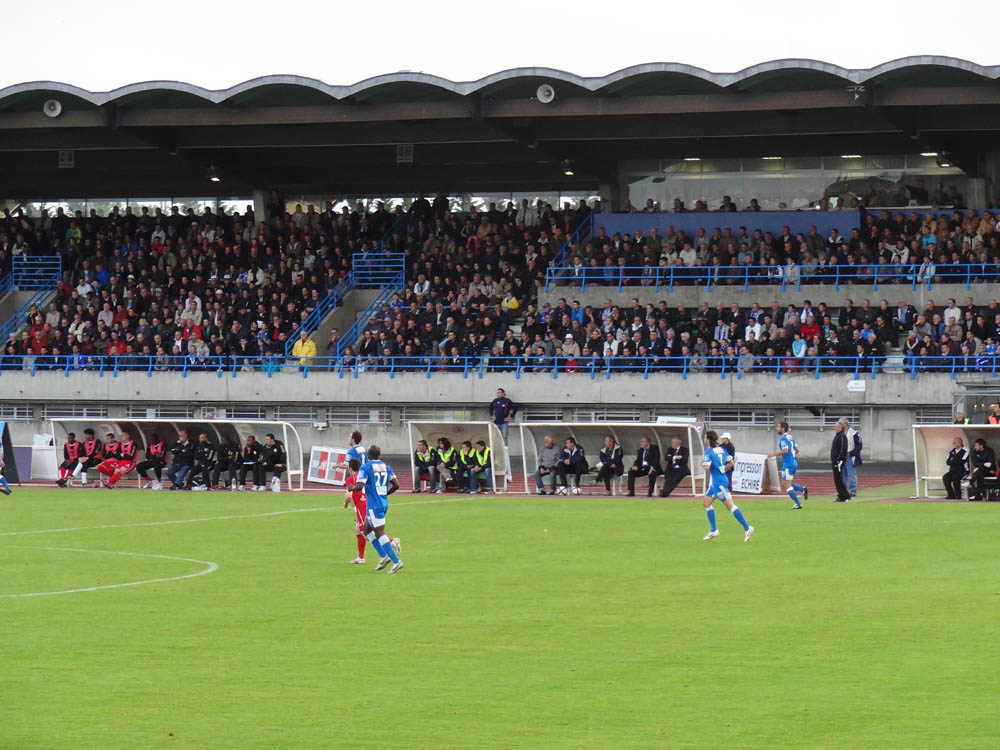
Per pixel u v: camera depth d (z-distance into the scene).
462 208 72.44
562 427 44.44
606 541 28.86
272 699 14.29
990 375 53.62
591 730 12.95
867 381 55.75
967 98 55.59
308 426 62.25
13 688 14.84
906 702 13.86
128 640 17.55
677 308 61.66
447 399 60.19
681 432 43.53
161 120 62.53
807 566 24.27
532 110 59.69
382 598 20.94
